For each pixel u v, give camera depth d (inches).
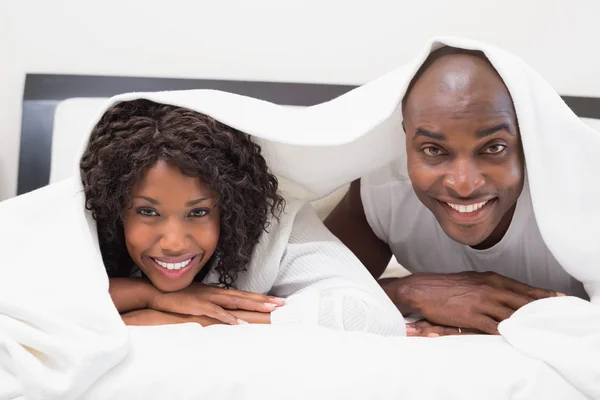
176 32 66.2
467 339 31.2
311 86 65.7
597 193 33.8
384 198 44.9
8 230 34.1
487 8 66.1
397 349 29.0
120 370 28.1
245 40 66.5
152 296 37.3
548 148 34.0
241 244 38.0
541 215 35.0
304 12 66.4
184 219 35.4
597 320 30.0
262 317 35.8
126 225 35.7
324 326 35.1
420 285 39.6
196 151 34.2
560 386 28.2
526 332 30.6
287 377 27.3
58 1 65.5
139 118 34.9
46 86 63.8
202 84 65.2
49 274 32.1
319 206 54.1
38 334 28.6
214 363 27.8
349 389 27.0
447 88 33.6
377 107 36.4
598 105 65.9
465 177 33.8
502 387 27.5
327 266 38.6
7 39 65.7
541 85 34.1
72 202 34.9
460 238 36.9
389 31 66.6
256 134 35.9
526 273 42.1
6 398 27.8
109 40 65.9
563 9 65.9
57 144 61.7
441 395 27.0
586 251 34.5
